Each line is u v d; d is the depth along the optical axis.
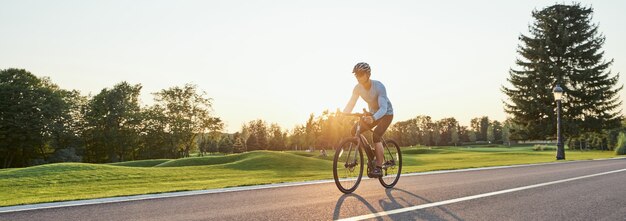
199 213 4.46
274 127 116.69
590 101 40.56
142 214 4.42
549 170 10.58
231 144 117.75
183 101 71.19
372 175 6.30
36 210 4.68
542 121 41.34
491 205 4.86
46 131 59.53
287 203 5.06
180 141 70.94
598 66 41.66
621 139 33.62
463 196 5.54
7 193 14.14
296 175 18.94
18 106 56.84
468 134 174.00
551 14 42.91
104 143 67.06
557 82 40.81
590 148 83.25
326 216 4.23
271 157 31.81
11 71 60.19
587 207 4.76
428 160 32.50
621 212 4.46
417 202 5.05
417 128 163.50
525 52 43.06
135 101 73.56
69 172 21.67
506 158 29.33
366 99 6.34
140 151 71.31
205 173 22.30
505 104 43.41
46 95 60.78
